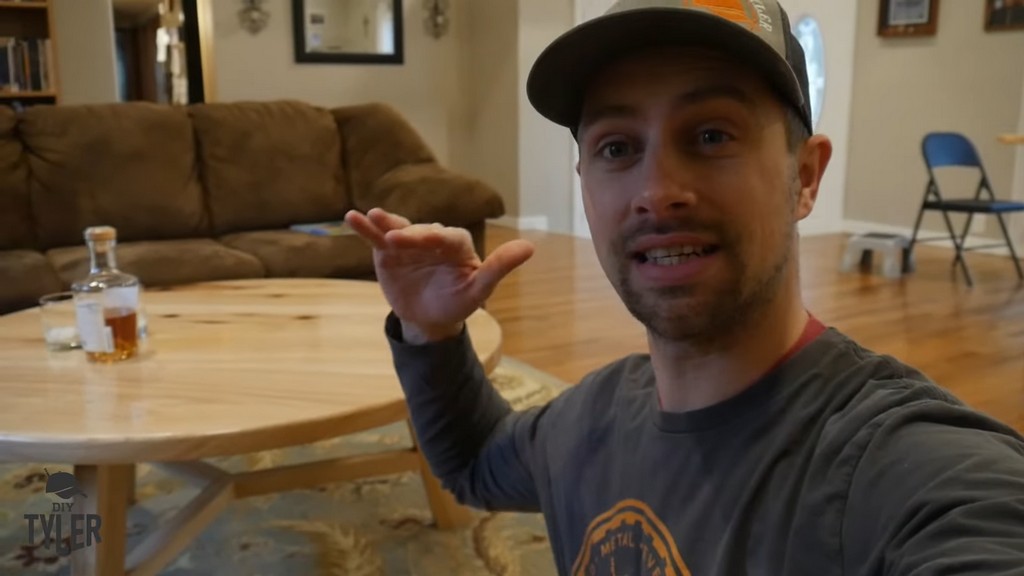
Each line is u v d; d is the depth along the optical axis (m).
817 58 6.02
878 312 3.68
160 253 2.78
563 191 6.32
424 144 3.64
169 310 1.82
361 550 1.71
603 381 0.81
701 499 0.61
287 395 1.23
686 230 0.57
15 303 2.47
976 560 0.42
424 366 0.86
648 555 0.63
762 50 0.54
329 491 1.97
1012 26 5.14
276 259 2.88
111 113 3.20
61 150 3.06
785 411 0.59
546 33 5.97
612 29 0.57
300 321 1.71
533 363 2.95
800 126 0.61
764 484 0.57
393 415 1.21
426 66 6.29
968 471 0.47
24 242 2.98
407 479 2.05
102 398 1.22
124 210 3.10
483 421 0.91
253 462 2.13
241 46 5.53
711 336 0.60
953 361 2.95
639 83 0.58
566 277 4.48
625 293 0.61
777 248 0.59
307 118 3.52
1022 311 3.71
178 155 3.25
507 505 0.92
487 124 6.36
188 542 1.47
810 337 0.63
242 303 1.89
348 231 3.14
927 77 5.67
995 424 0.53
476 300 0.78
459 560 1.68
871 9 5.97
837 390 0.59
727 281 0.57
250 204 3.33
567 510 0.76
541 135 6.12
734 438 0.60
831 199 6.31
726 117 0.57
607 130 0.60
